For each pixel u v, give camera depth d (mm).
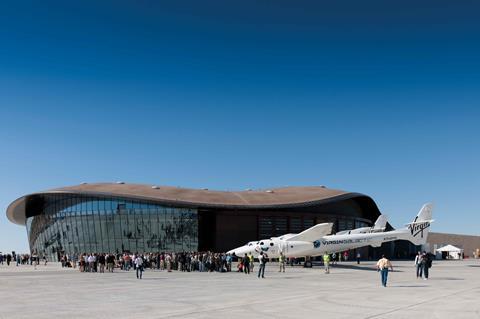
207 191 71750
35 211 80438
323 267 49906
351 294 20281
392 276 33531
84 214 69188
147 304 16766
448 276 33344
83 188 70250
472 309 15117
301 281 29000
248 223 66312
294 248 47750
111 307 15938
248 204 65250
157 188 70438
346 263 60344
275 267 49531
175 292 21500
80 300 18141
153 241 65062
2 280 30000
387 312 14500
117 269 47312
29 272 40656
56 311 14945
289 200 67875
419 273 33500
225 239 65062
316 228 46594
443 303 16781
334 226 72188
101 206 68062
